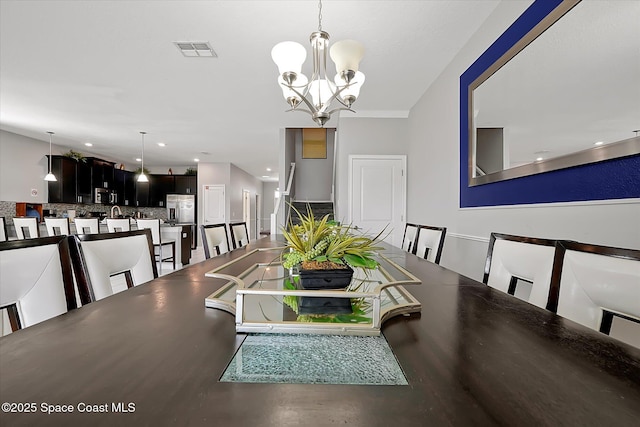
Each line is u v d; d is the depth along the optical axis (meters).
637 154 1.25
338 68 1.88
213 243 2.27
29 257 0.94
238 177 10.01
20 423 0.41
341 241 1.07
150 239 1.50
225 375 0.53
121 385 0.50
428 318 0.82
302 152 7.13
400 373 0.54
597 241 1.44
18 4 2.16
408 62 2.98
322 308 0.87
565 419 0.43
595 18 1.41
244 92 3.74
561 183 1.64
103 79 3.38
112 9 2.22
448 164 3.05
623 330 1.22
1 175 5.55
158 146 6.79
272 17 2.29
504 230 2.13
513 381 0.52
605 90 1.36
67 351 0.61
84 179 7.15
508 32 2.05
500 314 0.85
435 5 2.17
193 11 2.23
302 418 0.43
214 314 0.83
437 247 2.00
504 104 2.08
